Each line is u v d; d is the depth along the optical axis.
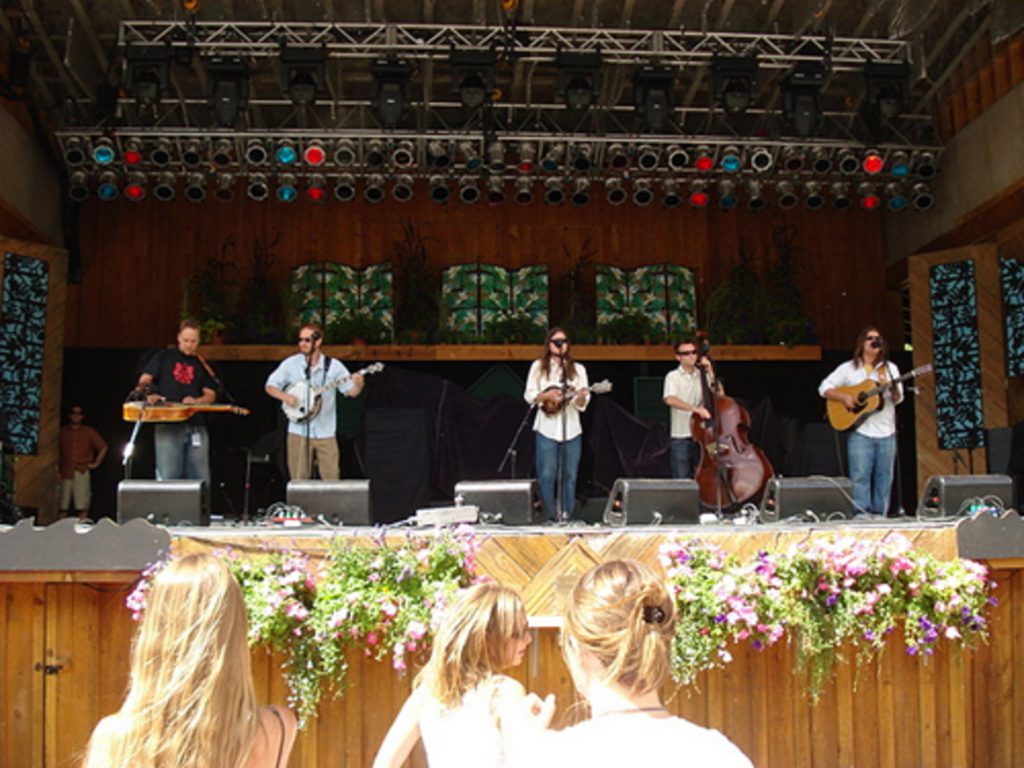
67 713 3.96
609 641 1.89
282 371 6.60
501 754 2.40
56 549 3.92
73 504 9.27
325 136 8.95
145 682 1.99
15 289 8.88
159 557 3.89
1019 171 8.32
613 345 9.80
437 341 9.77
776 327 9.95
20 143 8.78
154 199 10.66
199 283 9.77
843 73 9.30
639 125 9.20
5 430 6.56
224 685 1.98
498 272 10.12
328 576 3.92
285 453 7.65
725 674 4.05
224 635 2.01
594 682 1.92
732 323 10.05
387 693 3.97
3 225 9.09
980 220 9.26
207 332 9.49
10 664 3.97
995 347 9.29
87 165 9.20
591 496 8.55
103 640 3.99
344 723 3.95
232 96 8.30
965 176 9.16
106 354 9.91
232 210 10.73
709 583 3.88
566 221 11.02
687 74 9.40
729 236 11.10
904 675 4.17
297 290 9.93
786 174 9.46
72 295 10.48
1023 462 7.25
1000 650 4.27
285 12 8.55
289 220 10.80
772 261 11.05
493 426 8.44
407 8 8.52
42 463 8.91
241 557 3.94
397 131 8.96
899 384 6.18
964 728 4.18
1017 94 8.29
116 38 8.75
